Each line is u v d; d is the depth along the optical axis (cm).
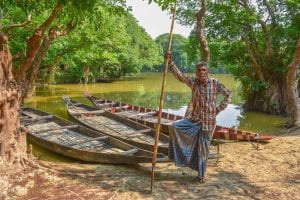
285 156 743
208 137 566
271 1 1569
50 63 1859
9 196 478
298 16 1491
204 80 550
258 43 1661
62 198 484
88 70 2988
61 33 861
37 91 2291
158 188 545
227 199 509
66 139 887
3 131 530
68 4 744
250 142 888
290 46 1493
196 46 1562
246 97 1691
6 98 535
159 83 3238
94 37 1600
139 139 900
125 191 527
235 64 1703
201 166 570
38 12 751
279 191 544
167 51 546
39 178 541
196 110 562
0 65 539
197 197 514
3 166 520
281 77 1557
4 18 1336
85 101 1833
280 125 1280
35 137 853
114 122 1111
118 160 673
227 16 1495
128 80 3684
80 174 599
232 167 664
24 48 1395
